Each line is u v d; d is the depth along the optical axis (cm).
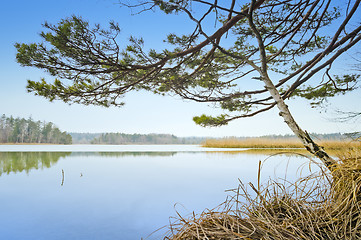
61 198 303
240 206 69
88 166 595
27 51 244
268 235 58
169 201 276
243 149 1219
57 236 184
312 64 312
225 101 372
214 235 56
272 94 190
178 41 264
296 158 599
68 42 229
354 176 77
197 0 203
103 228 198
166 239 60
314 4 304
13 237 183
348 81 380
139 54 268
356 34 284
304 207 72
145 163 655
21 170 523
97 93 309
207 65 333
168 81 319
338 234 61
